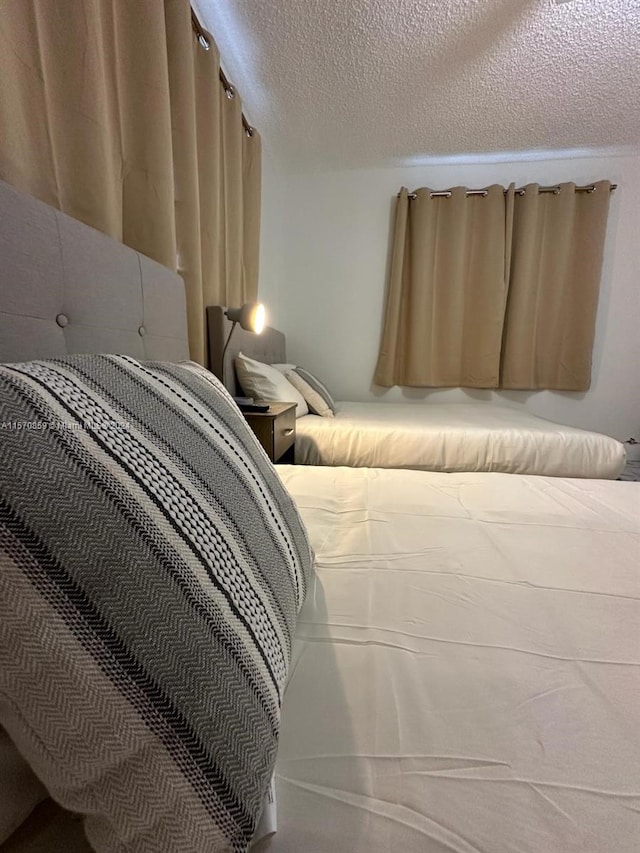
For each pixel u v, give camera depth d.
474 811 0.34
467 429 1.88
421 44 1.80
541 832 0.33
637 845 0.32
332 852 0.31
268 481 0.56
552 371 3.05
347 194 3.11
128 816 0.29
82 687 0.29
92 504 0.33
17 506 0.29
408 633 0.54
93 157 1.02
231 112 1.96
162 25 1.23
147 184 1.25
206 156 1.68
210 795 0.30
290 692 0.45
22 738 0.29
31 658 0.28
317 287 3.26
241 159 2.12
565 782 0.36
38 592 0.29
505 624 0.56
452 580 0.67
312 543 0.79
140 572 0.32
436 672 0.48
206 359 1.78
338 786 0.36
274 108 2.28
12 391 0.35
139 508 0.35
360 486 1.12
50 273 0.76
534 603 0.61
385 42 1.79
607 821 0.33
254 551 0.44
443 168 2.97
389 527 0.86
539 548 0.77
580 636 0.54
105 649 0.30
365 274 3.19
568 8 1.60
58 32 0.94
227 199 2.02
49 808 0.35
